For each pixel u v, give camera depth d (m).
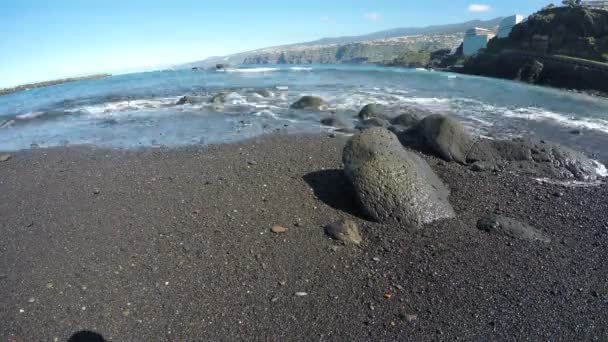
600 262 2.10
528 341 1.57
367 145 2.62
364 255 2.12
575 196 2.89
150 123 5.08
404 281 1.92
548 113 5.63
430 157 3.53
